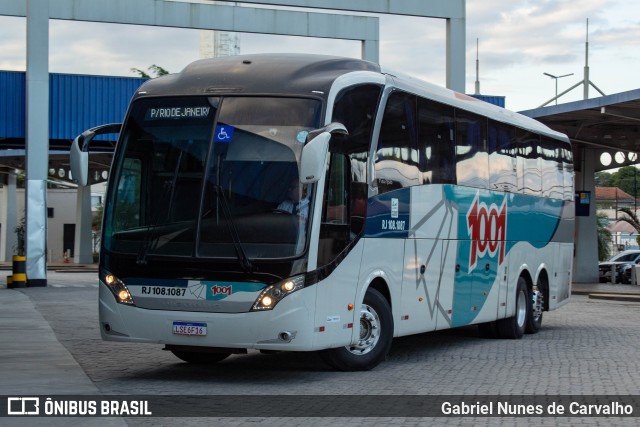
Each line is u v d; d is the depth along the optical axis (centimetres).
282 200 1120
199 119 1163
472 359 1450
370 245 1266
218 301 1109
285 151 1134
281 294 1099
